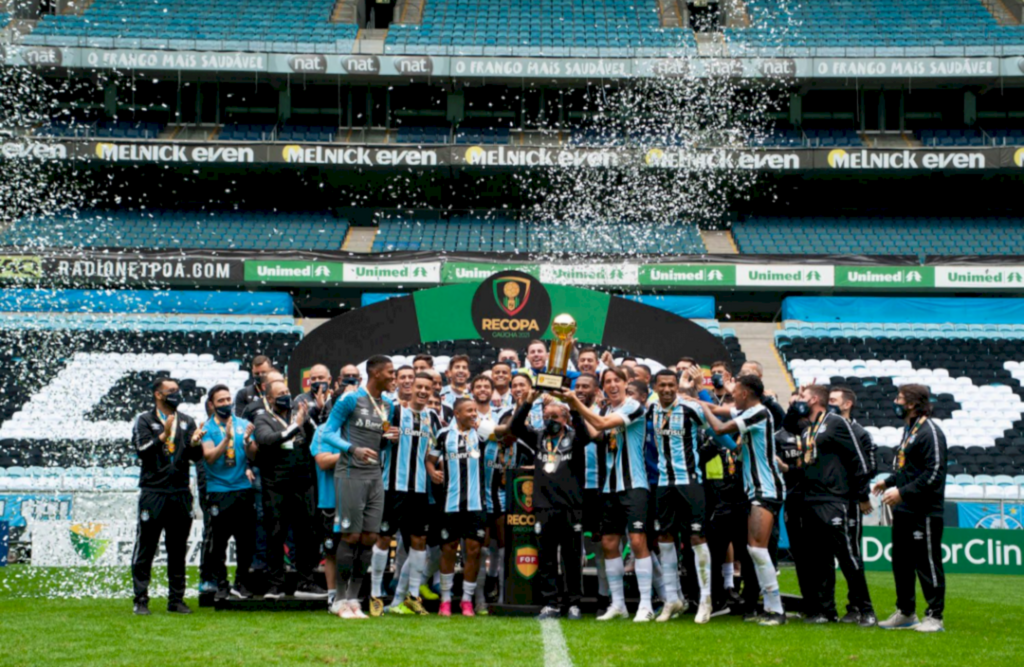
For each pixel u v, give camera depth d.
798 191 25.12
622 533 6.98
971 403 18.64
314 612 7.01
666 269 20.83
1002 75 23.22
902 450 6.64
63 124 25.05
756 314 23.25
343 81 24.69
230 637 5.71
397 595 7.25
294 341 20.27
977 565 11.95
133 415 18.06
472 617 6.85
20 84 24.72
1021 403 18.66
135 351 19.75
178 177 24.39
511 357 8.74
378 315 9.45
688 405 6.82
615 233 24.11
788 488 7.07
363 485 6.69
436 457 7.20
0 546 11.70
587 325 9.56
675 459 6.77
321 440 6.91
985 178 24.23
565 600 7.02
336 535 7.02
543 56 23.92
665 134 25.12
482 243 23.77
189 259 20.77
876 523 13.28
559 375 6.59
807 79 24.00
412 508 7.07
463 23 28.39
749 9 28.42
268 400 7.23
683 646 5.54
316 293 22.83
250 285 21.94
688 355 9.52
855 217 24.98
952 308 21.12
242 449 7.32
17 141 21.80
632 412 6.72
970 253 23.25
